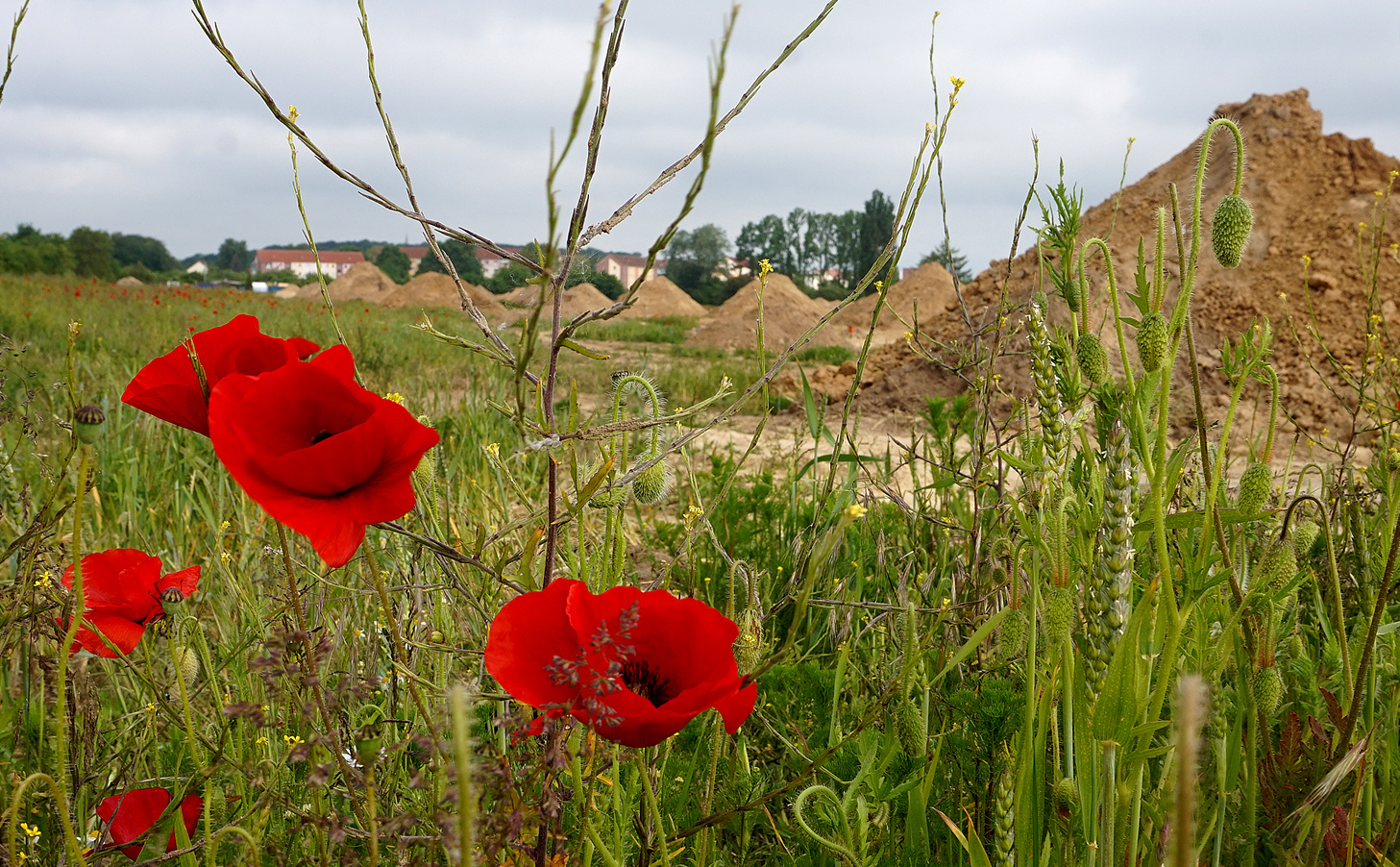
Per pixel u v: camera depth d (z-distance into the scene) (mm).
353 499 1000
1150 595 1253
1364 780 1706
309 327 16469
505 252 1190
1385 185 11945
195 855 1408
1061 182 1475
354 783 1220
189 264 140375
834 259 84438
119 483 4109
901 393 10133
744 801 1792
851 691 2178
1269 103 13570
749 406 10922
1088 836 1327
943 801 1899
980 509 2764
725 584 3129
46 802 1601
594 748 1237
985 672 2107
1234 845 1636
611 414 1470
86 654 1562
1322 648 2055
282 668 1204
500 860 1109
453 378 9078
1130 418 1312
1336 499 2508
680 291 53062
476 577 1993
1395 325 10039
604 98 1119
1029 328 1455
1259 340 1427
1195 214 1335
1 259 46938
